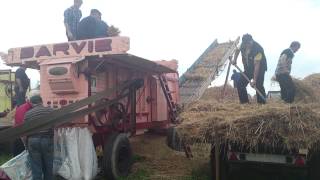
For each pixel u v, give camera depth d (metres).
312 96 8.31
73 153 6.80
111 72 8.25
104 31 8.14
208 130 5.81
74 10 8.79
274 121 5.54
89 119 7.30
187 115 6.55
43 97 7.50
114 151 7.21
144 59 7.70
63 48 7.40
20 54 7.78
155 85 10.19
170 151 9.74
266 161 6.00
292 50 8.42
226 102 7.70
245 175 6.69
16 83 8.93
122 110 8.16
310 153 5.79
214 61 13.69
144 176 7.49
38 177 6.01
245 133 5.61
